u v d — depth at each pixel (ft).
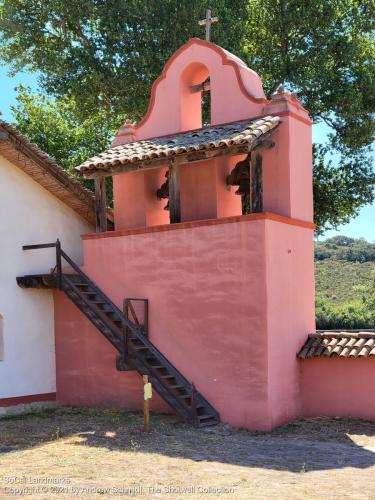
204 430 38.06
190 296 42.01
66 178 48.93
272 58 74.69
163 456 31.68
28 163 47.06
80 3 69.21
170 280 42.98
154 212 49.96
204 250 41.50
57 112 87.81
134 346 42.63
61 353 48.29
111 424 39.86
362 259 197.67
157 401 43.42
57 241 45.47
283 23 71.46
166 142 45.65
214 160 46.11
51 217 50.01
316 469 29.35
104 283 46.21
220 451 33.04
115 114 76.18
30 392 46.50
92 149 86.69
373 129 72.69
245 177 45.68
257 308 39.09
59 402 48.14
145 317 43.70
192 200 47.14
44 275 45.57
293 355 41.86
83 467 29.37
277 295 40.11
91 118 81.61
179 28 66.74
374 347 40.40
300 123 44.60
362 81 71.56
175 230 42.88
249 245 39.63
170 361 42.63
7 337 45.62
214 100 47.11
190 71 49.14
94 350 46.68
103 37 70.95
